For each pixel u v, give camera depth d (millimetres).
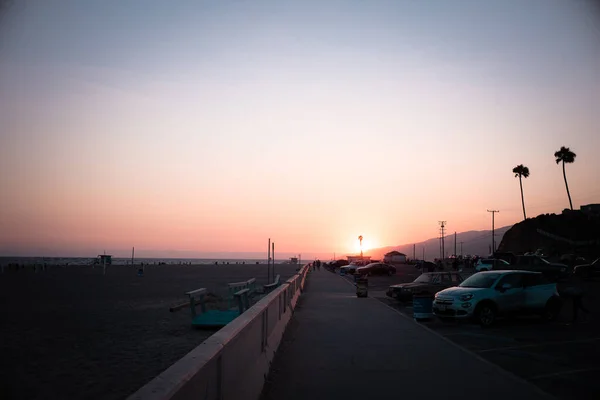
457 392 8031
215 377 4887
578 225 99188
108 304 26750
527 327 16703
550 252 85375
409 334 14383
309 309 21734
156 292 35344
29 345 14648
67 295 32938
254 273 72938
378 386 8414
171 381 3648
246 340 6887
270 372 9359
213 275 65938
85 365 12008
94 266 109188
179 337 15906
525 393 7984
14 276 62812
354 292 33344
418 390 8156
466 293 16797
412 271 72125
